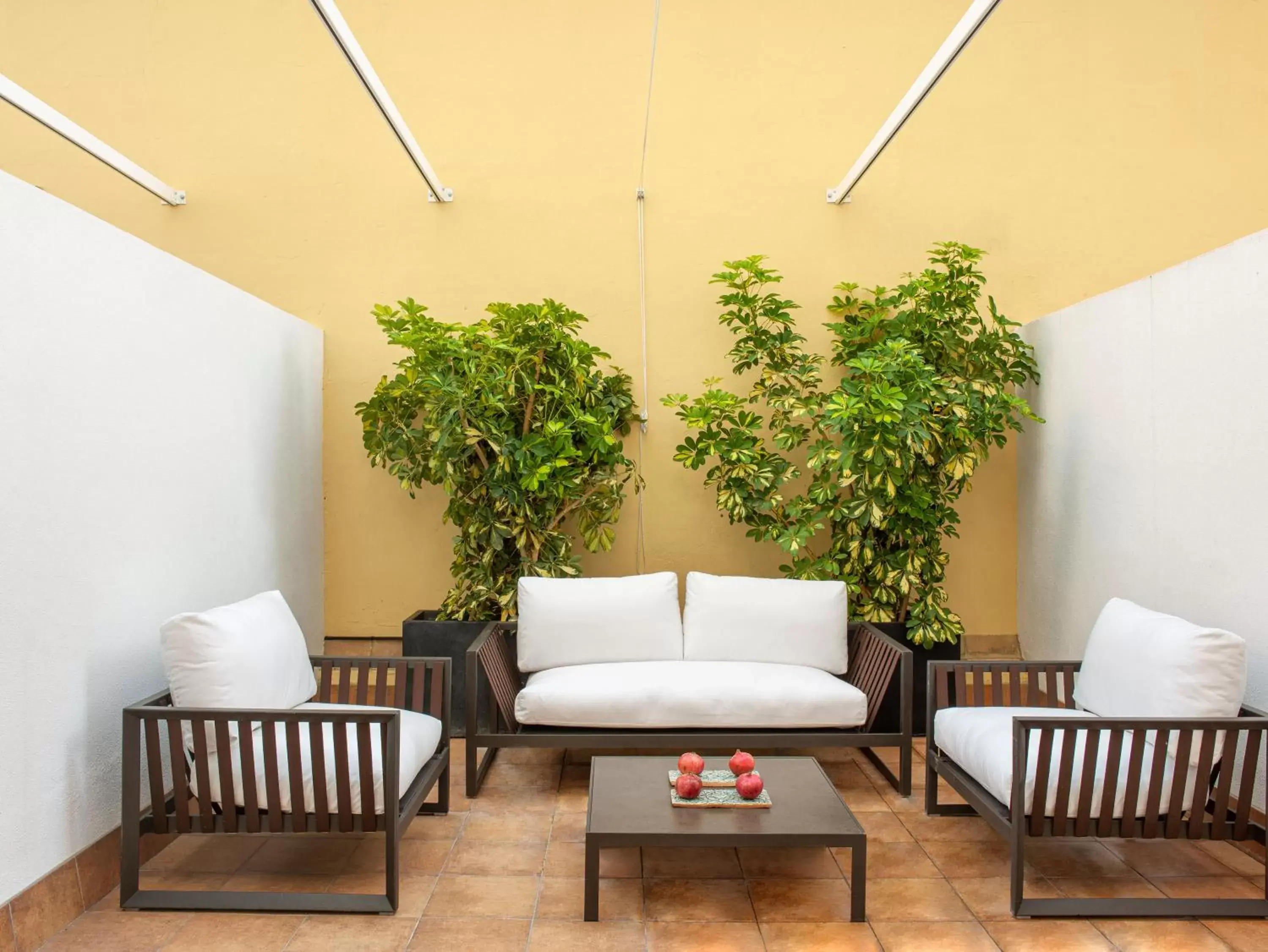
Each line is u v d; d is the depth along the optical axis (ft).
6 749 7.47
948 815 10.73
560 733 11.44
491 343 12.98
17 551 7.66
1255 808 9.48
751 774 8.97
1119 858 9.49
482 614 14.03
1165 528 11.18
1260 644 9.48
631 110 15.87
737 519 14.34
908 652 11.43
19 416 7.72
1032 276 15.87
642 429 15.81
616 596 13.10
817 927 8.11
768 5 15.89
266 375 13.34
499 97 15.88
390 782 8.37
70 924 8.12
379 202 15.84
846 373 15.74
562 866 9.37
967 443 13.62
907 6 15.88
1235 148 15.87
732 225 15.84
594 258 15.80
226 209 15.84
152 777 8.51
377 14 15.87
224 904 8.38
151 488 9.98
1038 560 14.93
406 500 15.70
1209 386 10.32
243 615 9.61
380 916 8.30
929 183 15.88
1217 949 7.72
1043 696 14.61
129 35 15.84
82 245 8.71
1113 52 15.93
